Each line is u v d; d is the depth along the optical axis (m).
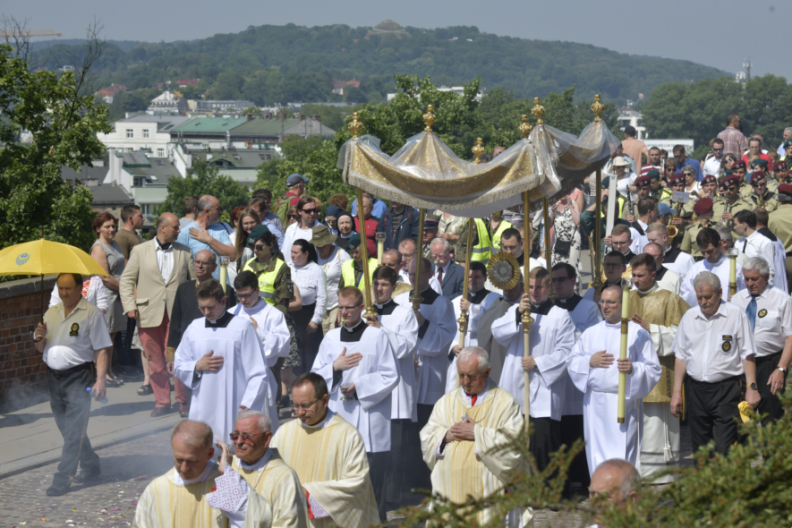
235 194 162.50
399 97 57.31
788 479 4.54
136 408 15.24
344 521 7.89
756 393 10.22
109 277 16.44
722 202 18.64
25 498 11.02
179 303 13.52
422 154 10.34
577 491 10.88
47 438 13.55
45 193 23.81
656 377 9.91
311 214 16.44
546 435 10.49
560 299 11.46
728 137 28.14
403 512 4.70
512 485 4.91
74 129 24.34
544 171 9.78
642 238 15.63
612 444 9.94
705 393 10.44
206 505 6.77
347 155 10.41
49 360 11.30
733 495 4.45
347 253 15.65
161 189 182.00
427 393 11.54
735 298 11.34
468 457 8.41
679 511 4.46
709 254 12.95
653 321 11.25
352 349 10.12
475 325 12.10
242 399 10.51
